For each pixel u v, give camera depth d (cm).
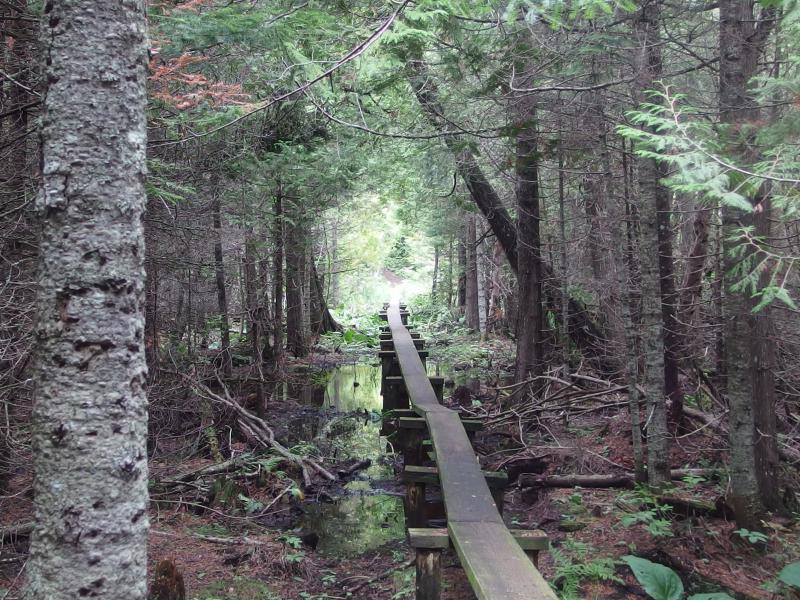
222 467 674
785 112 390
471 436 562
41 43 201
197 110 507
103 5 200
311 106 610
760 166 307
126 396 202
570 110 612
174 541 498
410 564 481
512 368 1390
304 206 1050
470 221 1659
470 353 1667
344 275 2919
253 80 632
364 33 450
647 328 542
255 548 493
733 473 448
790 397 617
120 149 203
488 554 307
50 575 194
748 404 442
